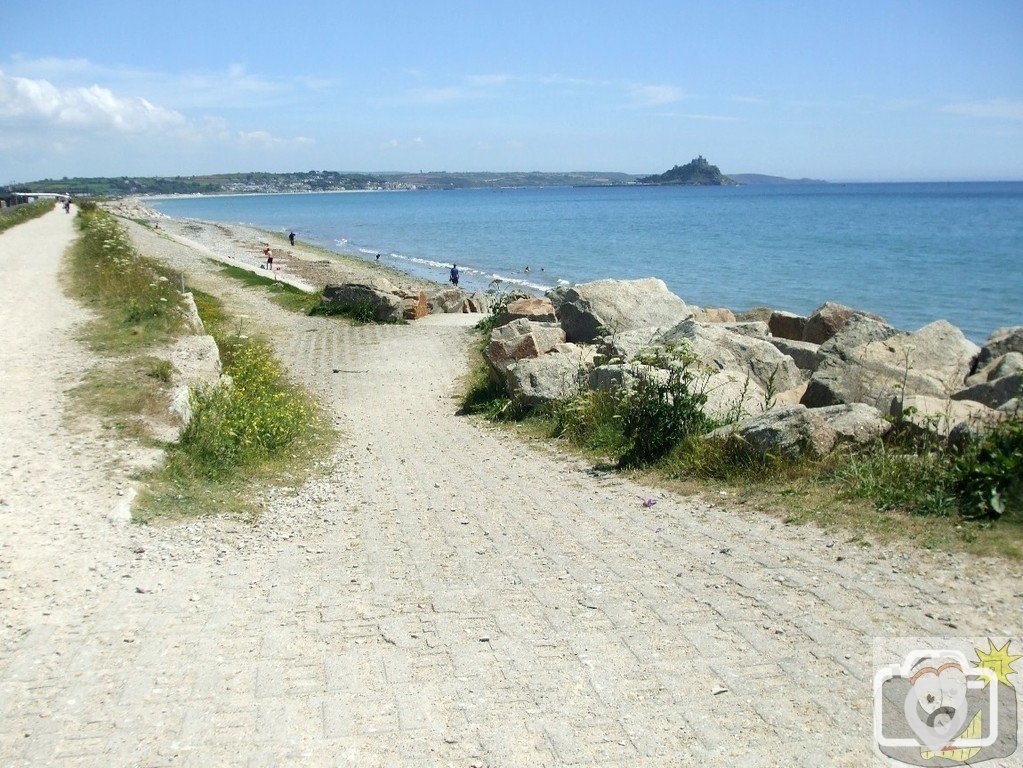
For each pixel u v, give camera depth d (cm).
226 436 987
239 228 8931
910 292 3425
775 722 398
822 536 635
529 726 403
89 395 1086
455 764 374
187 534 711
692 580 578
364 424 1350
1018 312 2916
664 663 460
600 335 1697
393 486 945
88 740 396
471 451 1140
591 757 376
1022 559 543
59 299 1933
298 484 941
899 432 800
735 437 846
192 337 1490
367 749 388
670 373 1017
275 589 593
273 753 385
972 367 1167
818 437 791
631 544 671
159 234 6050
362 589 593
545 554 661
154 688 444
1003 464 636
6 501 732
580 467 991
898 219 8600
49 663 471
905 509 656
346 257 5481
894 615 493
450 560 658
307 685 448
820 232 6881
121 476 816
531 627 517
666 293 1812
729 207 13075
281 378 1631
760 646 472
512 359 1445
